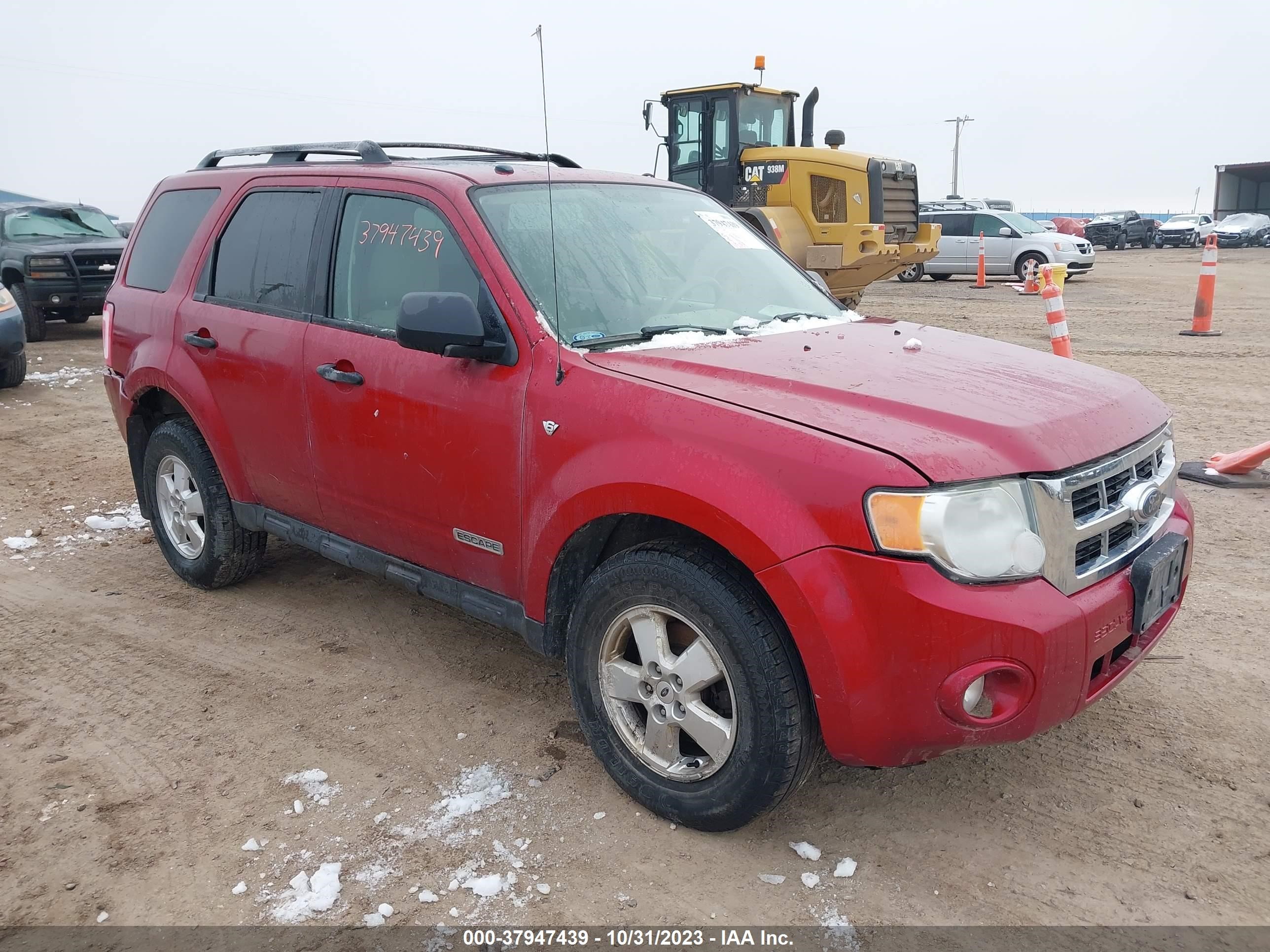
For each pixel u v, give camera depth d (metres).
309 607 4.70
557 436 3.01
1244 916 2.57
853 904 2.64
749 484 2.59
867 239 12.84
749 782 2.71
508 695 3.81
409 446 3.46
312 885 2.73
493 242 3.32
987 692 2.52
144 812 3.09
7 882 2.78
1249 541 5.22
